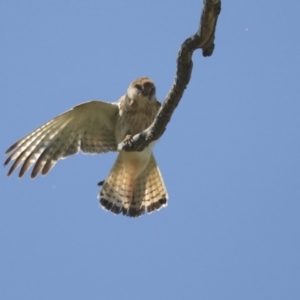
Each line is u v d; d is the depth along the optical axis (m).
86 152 14.09
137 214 14.48
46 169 13.88
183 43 10.29
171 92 10.93
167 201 14.45
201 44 10.21
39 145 13.79
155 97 13.86
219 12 9.78
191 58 10.45
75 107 13.34
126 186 14.39
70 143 13.98
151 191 14.48
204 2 9.69
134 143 12.36
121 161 14.06
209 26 9.91
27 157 13.77
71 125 13.77
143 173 14.34
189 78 10.68
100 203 14.51
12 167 13.70
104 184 14.45
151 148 13.75
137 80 13.88
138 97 13.63
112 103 13.69
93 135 14.09
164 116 11.41
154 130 11.80
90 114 13.69
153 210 14.49
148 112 13.83
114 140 14.19
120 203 14.47
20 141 13.62
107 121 13.95
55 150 13.91
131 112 13.80
